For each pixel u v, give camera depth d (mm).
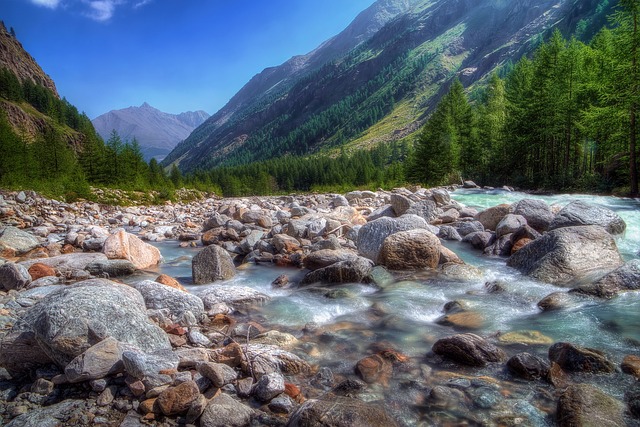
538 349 5488
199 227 20109
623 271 7488
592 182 30641
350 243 12797
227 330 6629
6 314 6812
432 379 4797
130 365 4566
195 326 6711
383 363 5180
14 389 4613
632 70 24906
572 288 7809
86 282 6055
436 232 14398
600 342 5586
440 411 4113
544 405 4172
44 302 5449
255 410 4215
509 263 10352
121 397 4379
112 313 5316
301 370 5070
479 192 32781
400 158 168875
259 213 19203
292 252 12531
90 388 4559
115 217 23375
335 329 6539
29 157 37594
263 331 6523
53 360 5000
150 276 10562
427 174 51156
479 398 4293
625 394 4195
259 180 121000
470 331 6254
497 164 46094
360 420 3666
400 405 4250
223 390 4559
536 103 37438
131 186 42781
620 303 6855
